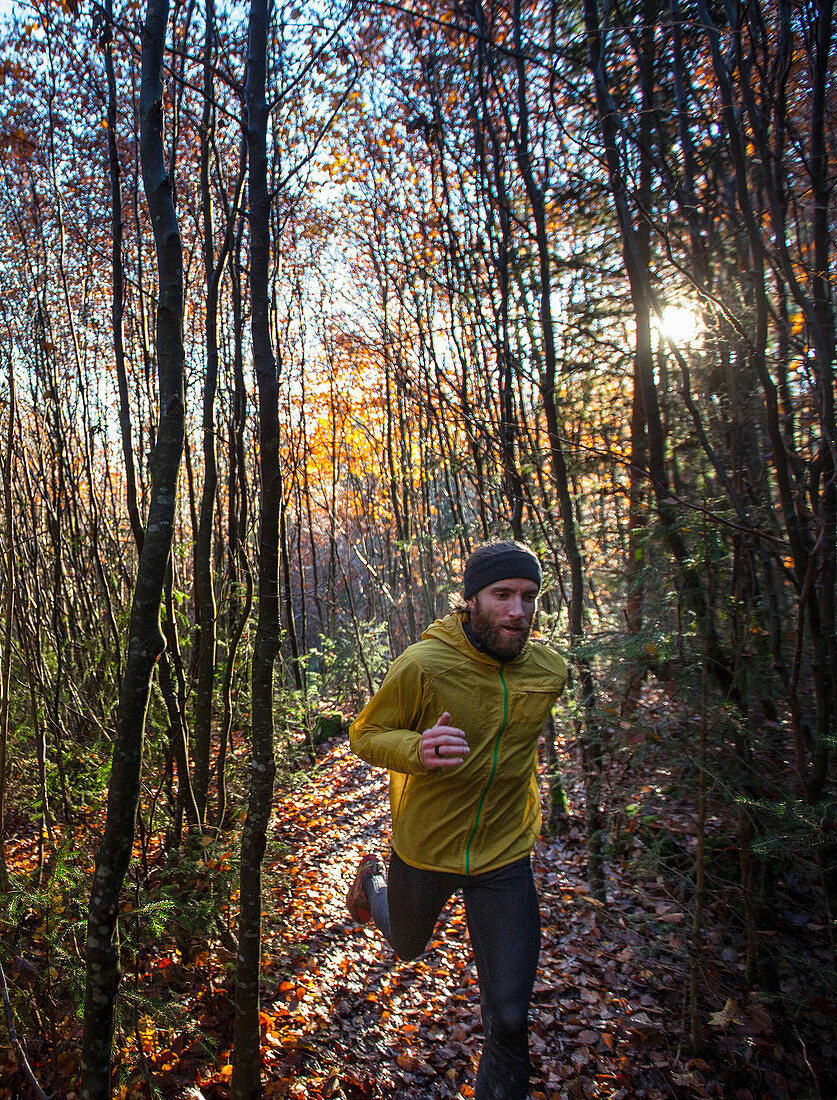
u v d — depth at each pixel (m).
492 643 2.10
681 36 3.18
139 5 3.02
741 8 2.40
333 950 3.89
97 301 5.80
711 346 3.01
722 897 3.13
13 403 3.82
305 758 7.13
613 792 3.54
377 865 2.80
